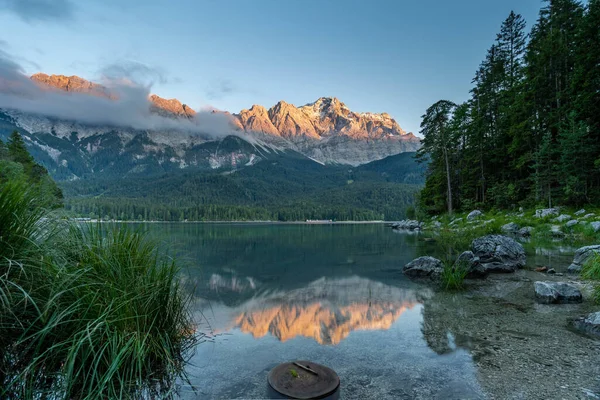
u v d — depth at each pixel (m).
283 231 36.97
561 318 4.98
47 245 3.22
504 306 5.71
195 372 3.29
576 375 3.12
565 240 15.95
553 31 30.64
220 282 8.04
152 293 3.73
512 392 2.82
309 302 6.17
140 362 3.04
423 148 41.53
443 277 7.79
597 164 23.30
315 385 2.92
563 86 29.95
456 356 3.62
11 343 2.81
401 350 3.81
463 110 38.50
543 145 27.11
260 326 4.79
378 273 9.38
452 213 36.72
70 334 3.02
